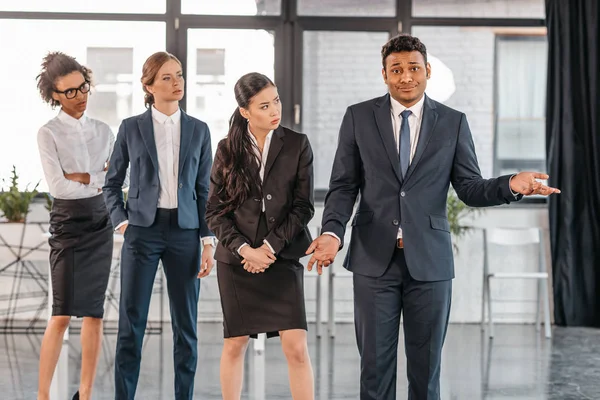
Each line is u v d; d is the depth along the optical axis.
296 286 3.26
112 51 7.10
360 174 3.27
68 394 4.52
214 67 7.14
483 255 7.11
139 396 4.46
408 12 7.12
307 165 3.27
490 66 7.20
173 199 3.72
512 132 7.24
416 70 3.09
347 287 7.14
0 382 4.78
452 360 5.54
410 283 3.14
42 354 3.88
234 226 3.25
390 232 3.12
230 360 3.35
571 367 5.30
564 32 6.84
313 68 7.18
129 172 4.01
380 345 3.15
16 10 7.04
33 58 7.07
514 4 7.16
